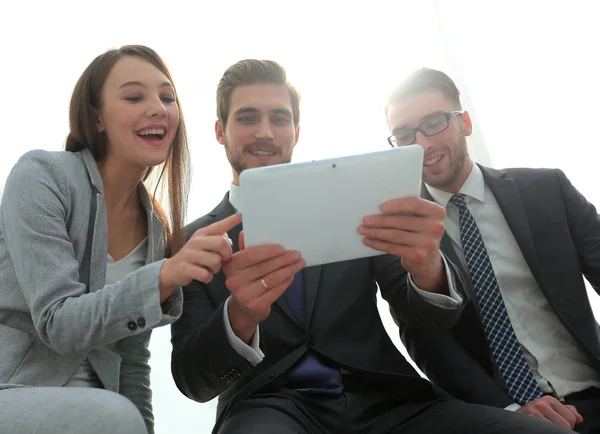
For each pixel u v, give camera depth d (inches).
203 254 46.9
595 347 69.0
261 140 72.1
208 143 97.2
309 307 61.0
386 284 65.2
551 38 105.5
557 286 70.6
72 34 96.9
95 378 54.1
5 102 92.5
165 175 65.3
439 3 105.7
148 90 59.1
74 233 53.9
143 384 60.4
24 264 49.5
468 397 66.3
